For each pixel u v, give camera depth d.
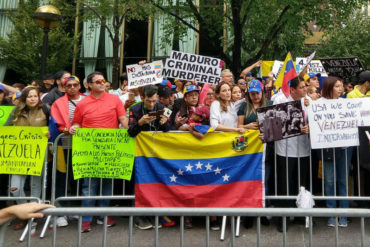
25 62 13.09
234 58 10.19
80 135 4.55
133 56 16.23
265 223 4.73
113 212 2.33
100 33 16.44
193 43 15.61
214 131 4.51
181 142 4.51
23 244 4.16
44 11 7.58
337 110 4.48
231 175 4.48
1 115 4.99
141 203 4.50
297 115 4.43
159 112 4.32
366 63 19.05
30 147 4.61
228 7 12.45
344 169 4.62
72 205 5.37
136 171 4.53
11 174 4.67
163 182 4.50
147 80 5.99
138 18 12.44
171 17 11.67
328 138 4.45
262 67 7.95
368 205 5.04
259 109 4.43
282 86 4.60
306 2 9.41
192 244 4.12
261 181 4.46
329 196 4.43
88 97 4.79
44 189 4.56
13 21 13.35
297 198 4.27
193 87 4.91
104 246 2.41
